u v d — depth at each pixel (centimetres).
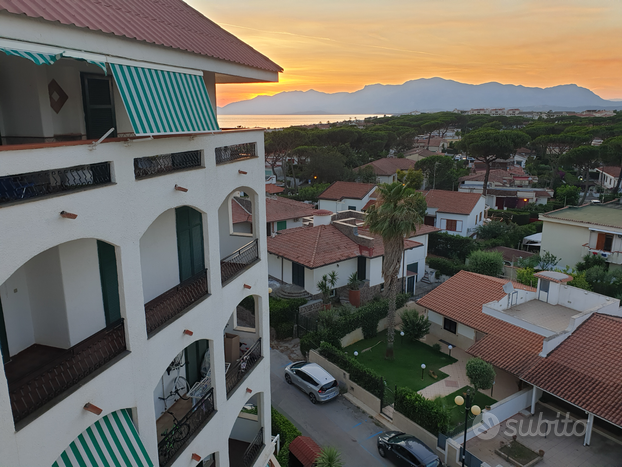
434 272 4194
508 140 6850
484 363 2100
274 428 1886
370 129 12450
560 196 6844
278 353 2766
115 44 784
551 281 2711
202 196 1062
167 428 1227
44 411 657
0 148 575
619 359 1994
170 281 1307
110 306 1030
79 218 707
